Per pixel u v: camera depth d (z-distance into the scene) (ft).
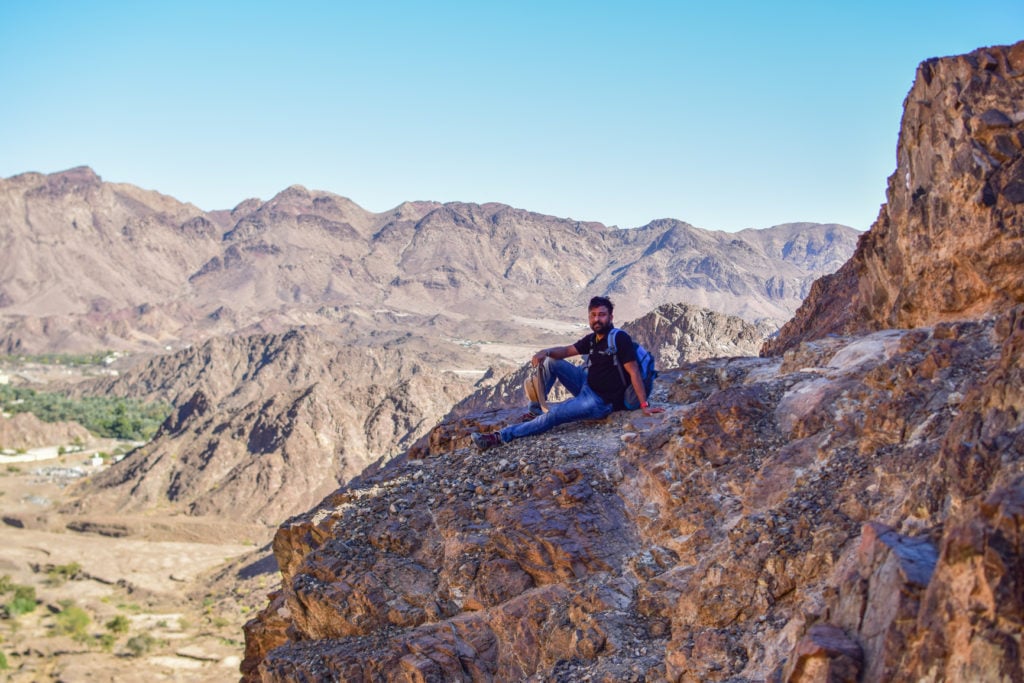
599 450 31.60
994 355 24.50
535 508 29.07
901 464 21.85
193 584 262.06
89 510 367.86
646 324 364.99
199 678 173.78
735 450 27.81
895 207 38.75
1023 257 29.78
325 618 30.04
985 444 17.93
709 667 19.85
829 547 20.56
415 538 30.96
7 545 301.22
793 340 60.39
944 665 13.76
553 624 24.91
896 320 37.17
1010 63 31.89
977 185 31.35
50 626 216.74
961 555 13.91
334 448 407.23
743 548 22.16
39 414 642.63
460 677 25.17
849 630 16.21
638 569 25.32
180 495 379.55
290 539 35.96
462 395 482.28
